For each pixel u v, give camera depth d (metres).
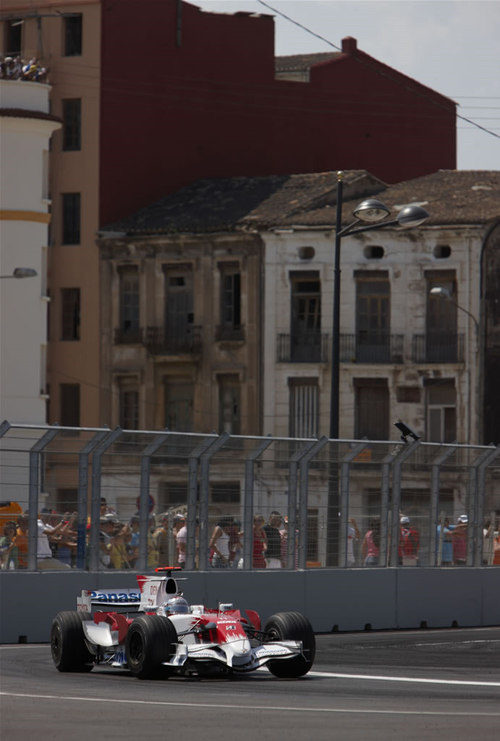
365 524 109.75
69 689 64.69
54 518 93.06
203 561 99.38
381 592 110.62
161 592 73.94
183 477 98.94
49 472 92.75
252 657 68.88
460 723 52.81
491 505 119.69
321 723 52.75
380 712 56.19
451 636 104.31
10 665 76.56
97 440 94.25
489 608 119.75
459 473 117.06
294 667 70.94
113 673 73.31
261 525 102.88
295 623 72.25
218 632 70.12
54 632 74.31
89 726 51.94
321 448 106.25
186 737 49.09
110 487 95.19
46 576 92.56
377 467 110.56
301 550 105.19
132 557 96.25
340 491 107.81
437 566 115.81
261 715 55.16
